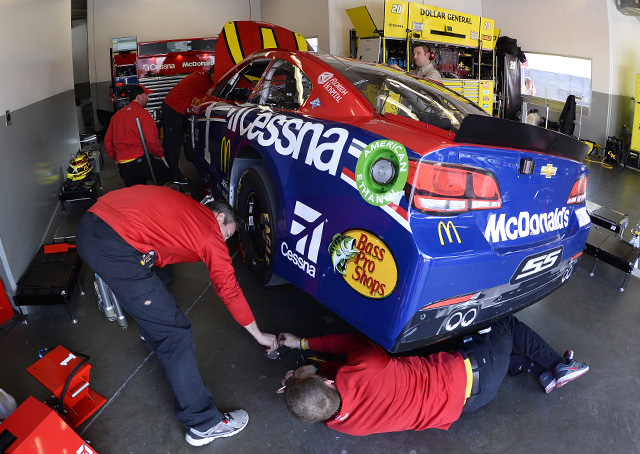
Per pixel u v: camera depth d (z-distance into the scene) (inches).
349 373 67.8
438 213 63.9
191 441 71.1
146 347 93.8
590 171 276.5
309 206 79.0
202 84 180.7
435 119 82.8
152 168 159.8
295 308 106.6
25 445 55.0
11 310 99.8
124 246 65.2
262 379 86.0
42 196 141.5
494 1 391.2
